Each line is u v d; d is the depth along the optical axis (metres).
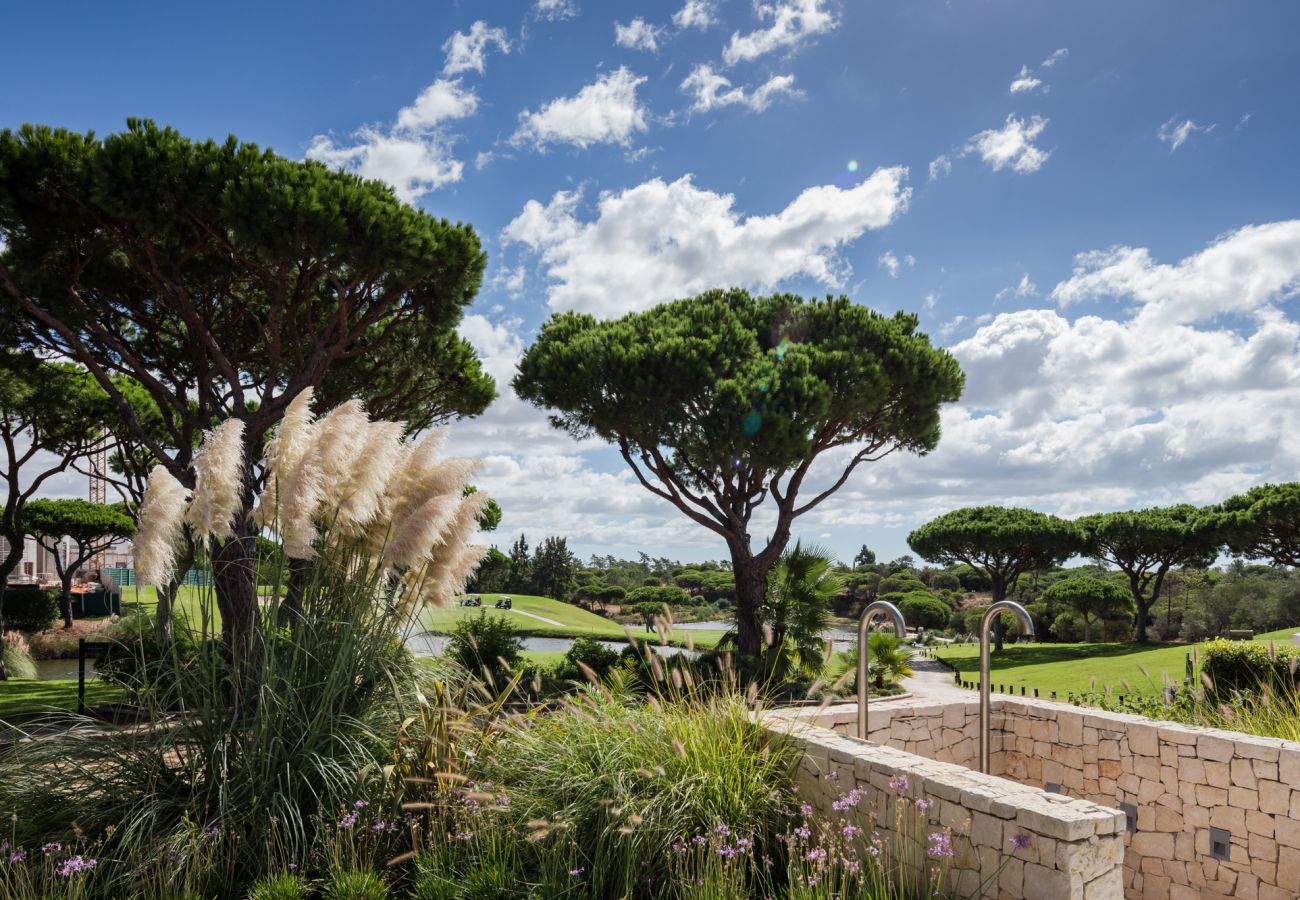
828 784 3.93
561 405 14.40
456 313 10.45
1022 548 31.14
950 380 16.03
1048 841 2.83
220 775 3.86
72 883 3.16
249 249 8.32
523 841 3.77
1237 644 7.32
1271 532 25.58
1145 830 4.55
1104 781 4.82
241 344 11.98
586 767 4.04
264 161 8.59
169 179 8.01
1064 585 35.34
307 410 4.52
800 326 16.17
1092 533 32.19
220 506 4.18
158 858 3.38
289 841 3.61
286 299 10.30
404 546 4.29
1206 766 4.25
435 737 4.17
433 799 3.98
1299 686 6.52
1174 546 29.92
